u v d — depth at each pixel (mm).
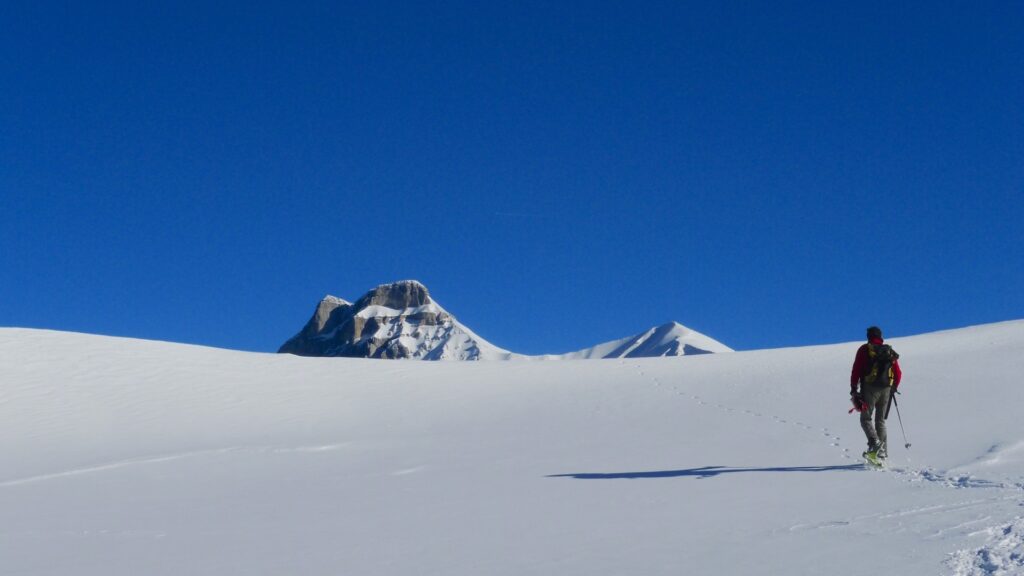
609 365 27109
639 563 7270
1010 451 11609
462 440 16641
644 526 8703
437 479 12539
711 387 21797
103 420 20594
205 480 13344
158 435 18797
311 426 19500
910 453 12352
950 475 10562
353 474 13430
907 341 28516
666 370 25469
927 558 6848
